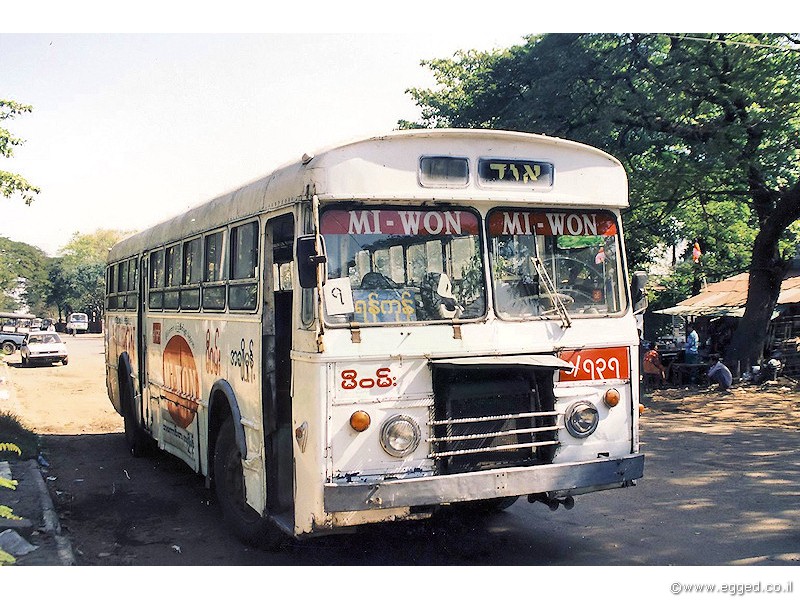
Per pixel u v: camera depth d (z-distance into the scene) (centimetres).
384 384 504
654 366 1928
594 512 748
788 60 1553
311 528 494
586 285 582
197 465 776
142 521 752
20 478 888
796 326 2148
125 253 1163
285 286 638
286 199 550
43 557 593
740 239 2898
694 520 715
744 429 1282
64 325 8512
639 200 1889
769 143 1802
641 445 1146
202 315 763
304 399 511
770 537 654
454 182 537
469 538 663
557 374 554
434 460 509
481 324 537
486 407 527
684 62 1691
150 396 999
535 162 564
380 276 516
